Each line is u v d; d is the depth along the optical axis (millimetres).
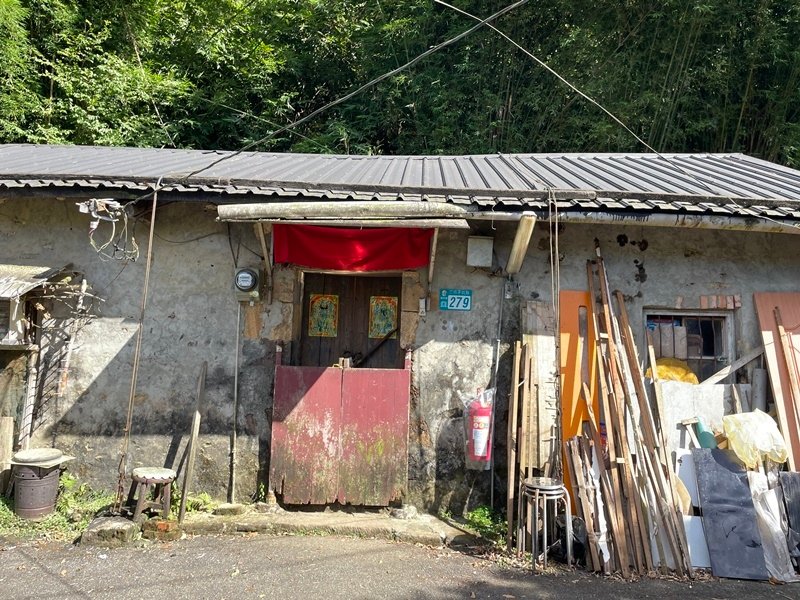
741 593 4691
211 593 4383
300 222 5324
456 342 6160
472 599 4402
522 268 6184
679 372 6078
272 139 14375
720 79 11281
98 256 6355
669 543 5098
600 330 5965
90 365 6266
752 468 5383
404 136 13852
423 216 5176
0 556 4961
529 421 5793
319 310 7422
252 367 6215
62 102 11992
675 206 5441
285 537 5504
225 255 6301
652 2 11414
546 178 6727
